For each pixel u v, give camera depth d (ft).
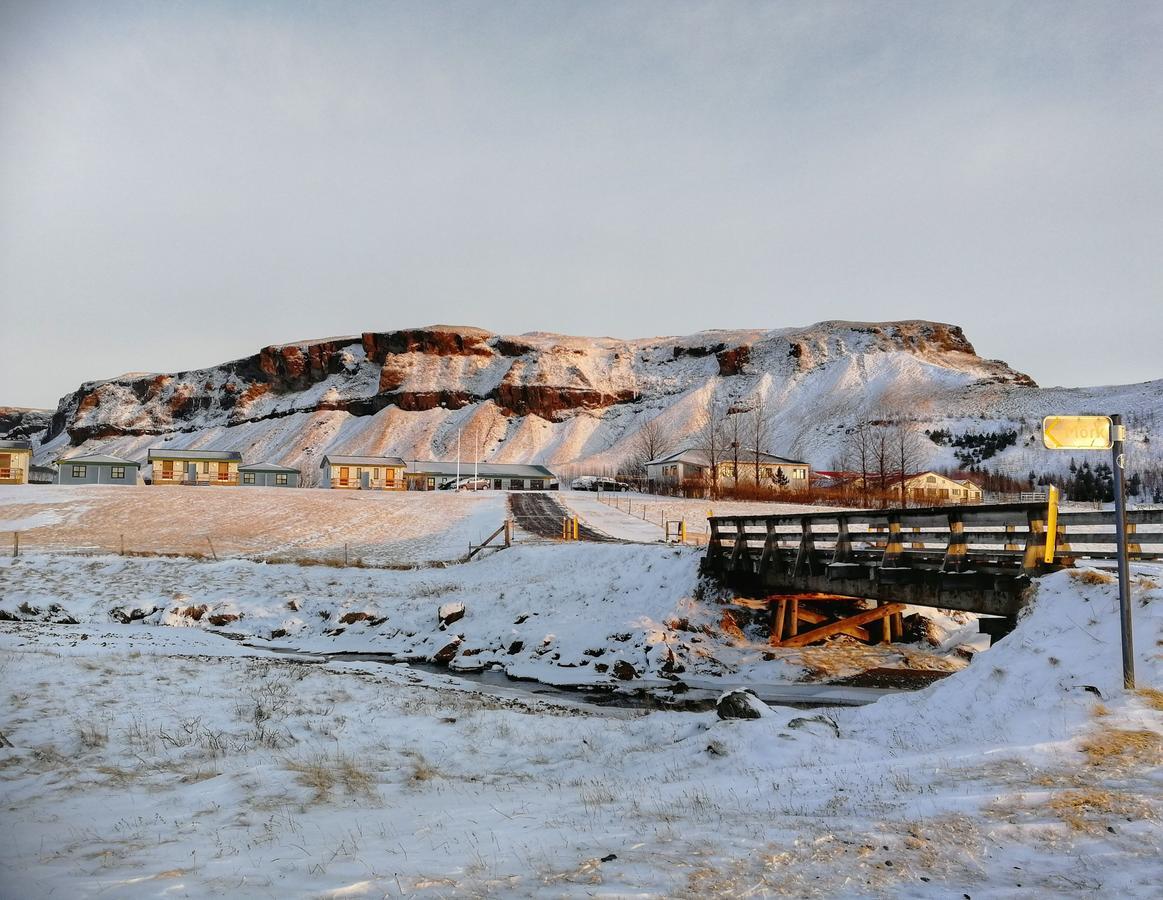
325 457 333.42
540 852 18.15
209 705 38.68
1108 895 14.71
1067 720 25.68
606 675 60.80
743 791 23.24
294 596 90.12
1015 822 18.29
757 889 15.25
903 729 30.25
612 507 213.05
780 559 67.10
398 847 19.42
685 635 66.74
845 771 24.02
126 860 18.35
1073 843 17.07
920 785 21.67
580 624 71.36
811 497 280.51
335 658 69.36
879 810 19.86
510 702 49.49
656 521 184.96
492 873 16.67
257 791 25.73
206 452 320.70
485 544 122.31
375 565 112.57
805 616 69.82
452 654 68.90
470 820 22.39
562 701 52.65
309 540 151.43
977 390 571.69
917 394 581.12
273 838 20.48
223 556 126.52
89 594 90.12
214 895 15.62
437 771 31.04
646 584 78.13
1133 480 332.80
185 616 82.89
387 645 74.64
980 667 32.83
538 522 176.45
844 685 57.00
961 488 295.89
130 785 25.89
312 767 29.22
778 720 32.22
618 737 36.29
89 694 38.42
